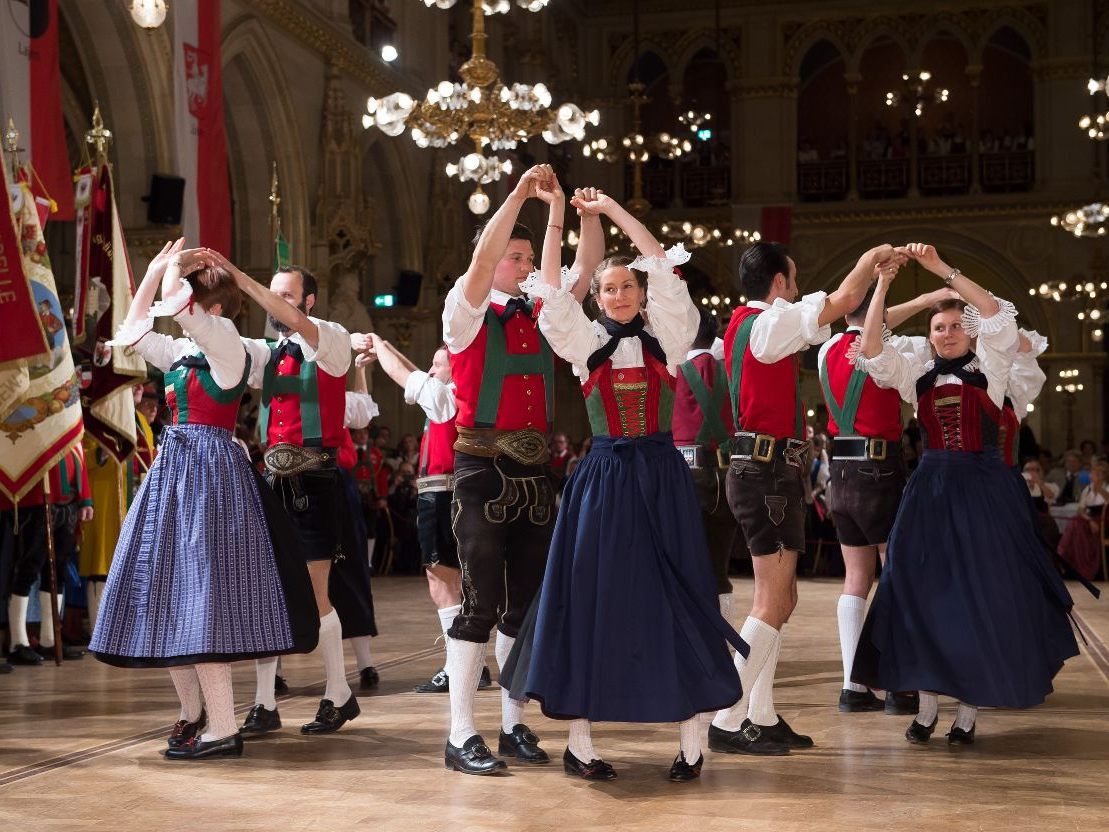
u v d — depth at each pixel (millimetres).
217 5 13320
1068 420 25219
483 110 11219
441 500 5895
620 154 18109
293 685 6262
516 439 4301
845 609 5441
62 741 4777
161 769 4258
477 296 4180
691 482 4137
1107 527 13930
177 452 4445
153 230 12938
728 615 5672
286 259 7754
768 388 4574
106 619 4312
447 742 4285
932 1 26594
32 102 10406
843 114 28359
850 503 5375
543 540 4398
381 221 19984
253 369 5152
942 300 4762
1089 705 5531
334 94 17141
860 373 5367
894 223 26625
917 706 5320
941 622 4508
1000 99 27625
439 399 4746
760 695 4586
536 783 4016
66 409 7172
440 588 6008
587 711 3830
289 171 16250
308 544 5000
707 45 27438
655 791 3900
